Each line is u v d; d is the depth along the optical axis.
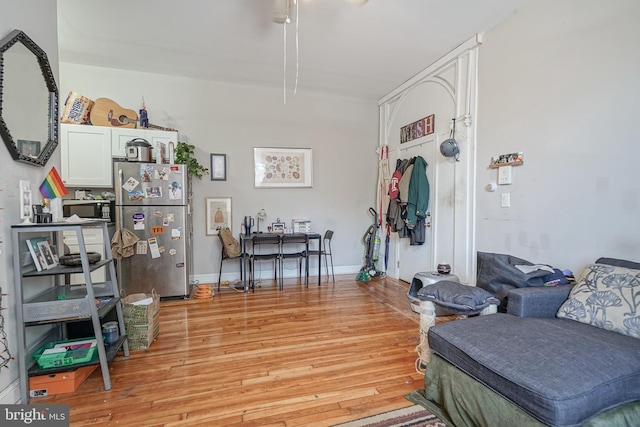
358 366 2.11
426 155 3.88
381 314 3.12
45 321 1.70
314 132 4.74
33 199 1.87
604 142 2.06
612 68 2.01
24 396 1.68
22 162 1.75
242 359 2.20
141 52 3.43
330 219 4.88
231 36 3.08
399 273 4.51
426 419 1.59
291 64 3.72
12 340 1.67
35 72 1.87
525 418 1.21
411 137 4.19
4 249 1.62
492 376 1.35
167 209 3.48
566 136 2.29
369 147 5.03
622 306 1.60
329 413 1.63
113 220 3.48
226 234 4.09
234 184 4.39
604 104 2.06
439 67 3.58
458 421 1.52
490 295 2.06
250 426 1.54
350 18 2.78
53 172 2.03
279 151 4.58
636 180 1.90
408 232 4.09
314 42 3.20
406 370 2.07
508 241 2.77
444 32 3.01
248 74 4.04
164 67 3.83
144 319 2.36
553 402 1.11
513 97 2.71
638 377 1.26
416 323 2.88
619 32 1.97
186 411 1.65
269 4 2.58
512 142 2.72
